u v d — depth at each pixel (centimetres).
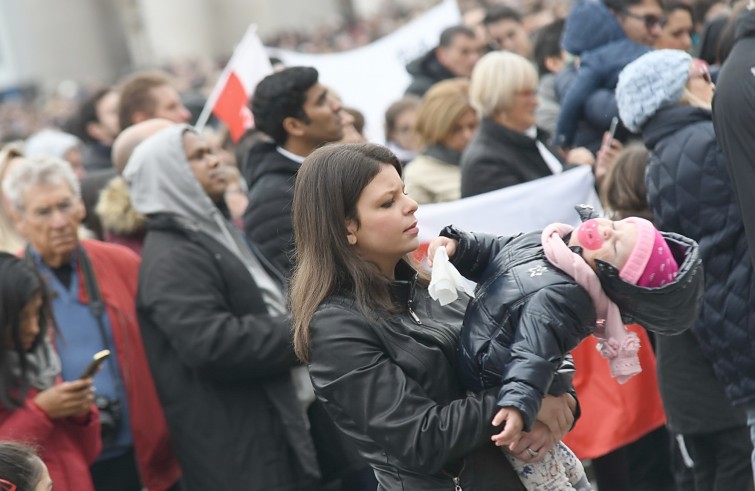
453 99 1609
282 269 1274
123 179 1455
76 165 2223
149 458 1278
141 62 8775
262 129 1321
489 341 789
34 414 1102
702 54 1479
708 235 1091
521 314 780
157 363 1245
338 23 6359
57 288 1278
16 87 8000
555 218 1341
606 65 1521
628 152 1262
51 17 8281
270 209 1285
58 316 1271
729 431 1180
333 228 812
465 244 838
